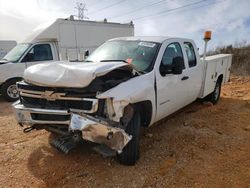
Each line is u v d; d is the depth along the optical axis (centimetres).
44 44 969
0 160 392
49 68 371
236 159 408
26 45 946
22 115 370
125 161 374
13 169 367
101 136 323
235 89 1038
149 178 347
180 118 610
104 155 342
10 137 488
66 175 351
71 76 335
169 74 459
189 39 587
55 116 346
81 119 322
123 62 382
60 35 1038
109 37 1270
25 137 486
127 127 366
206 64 643
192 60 577
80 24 1117
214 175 358
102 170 364
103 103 331
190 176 354
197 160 401
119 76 375
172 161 395
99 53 510
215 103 771
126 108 355
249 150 443
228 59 830
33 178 344
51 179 341
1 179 342
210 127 552
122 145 335
